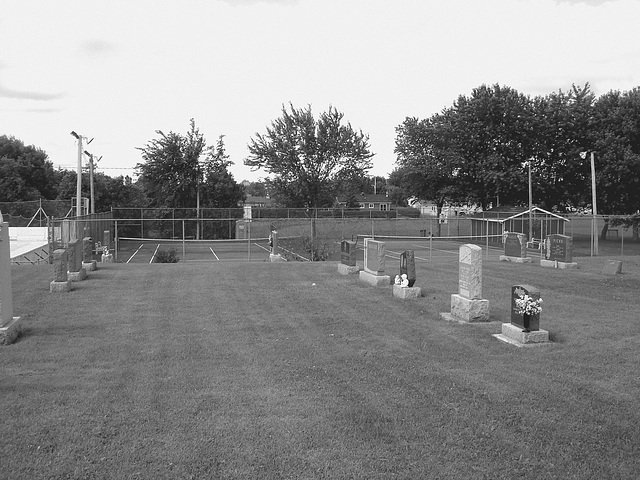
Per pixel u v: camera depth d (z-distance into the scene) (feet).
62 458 19.72
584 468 18.98
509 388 26.66
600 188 187.73
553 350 33.71
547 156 203.62
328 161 245.24
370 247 63.00
